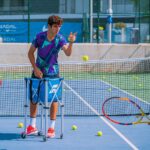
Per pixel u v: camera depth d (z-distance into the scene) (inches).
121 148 276.7
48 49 290.8
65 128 336.5
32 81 292.2
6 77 763.4
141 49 846.5
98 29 889.5
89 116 392.5
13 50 839.7
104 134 317.1
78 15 1197.7
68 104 470.3
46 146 280.4
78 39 923.4
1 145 282.7
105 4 1289.4
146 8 1131.3
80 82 691.4
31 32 911.7
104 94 555.5
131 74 818.8
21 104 470.3
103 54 845.8
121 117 382.9
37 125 345.1
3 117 388.5
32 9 1274.6
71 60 836.0
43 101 291.7
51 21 284.8
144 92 577.0
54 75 294.5
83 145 283.9
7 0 1338.6
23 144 285.6
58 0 1279.5
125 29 994.1
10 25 911.7
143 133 320.5
